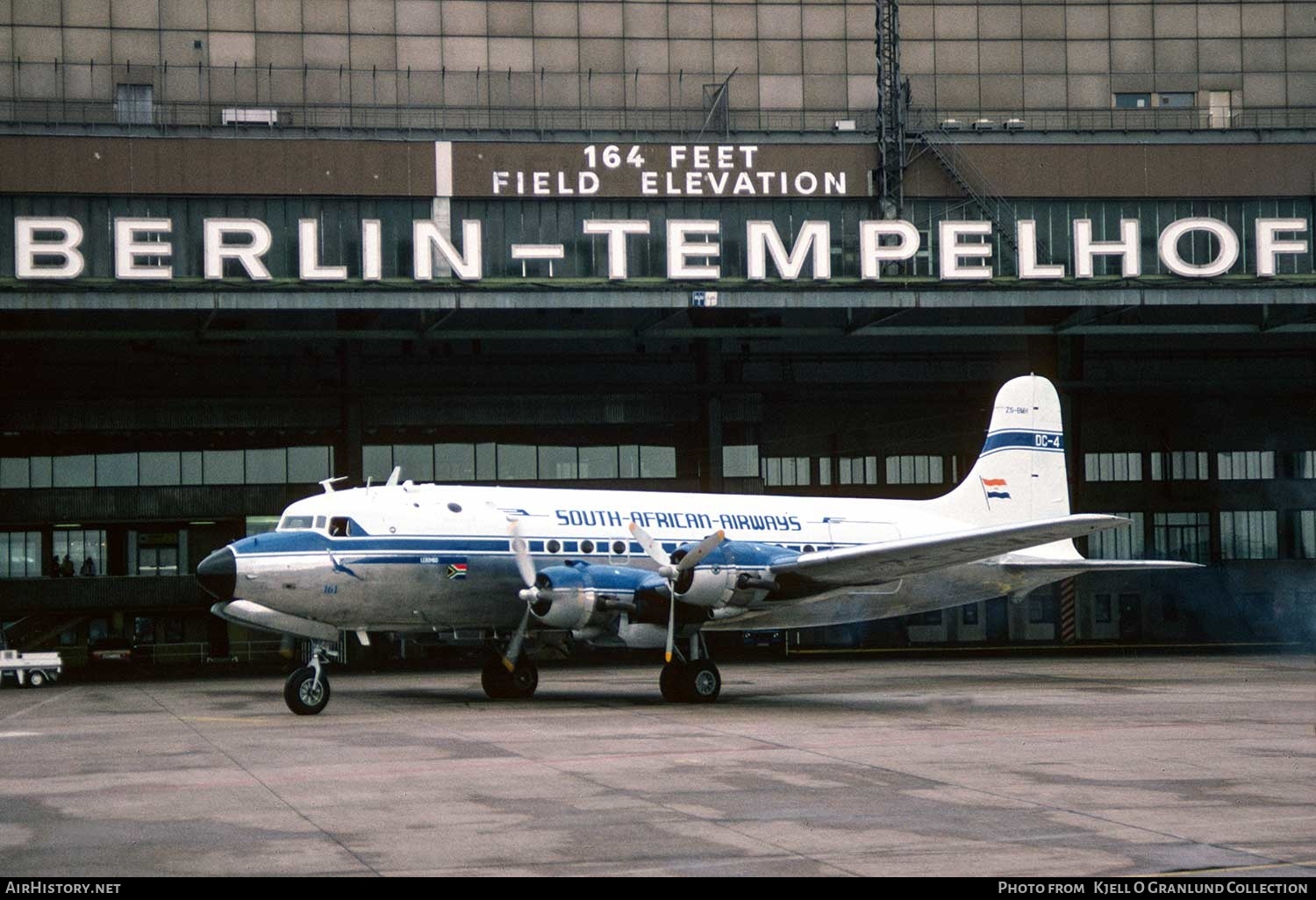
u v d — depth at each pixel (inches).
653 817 538.3
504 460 2007.9
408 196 1756.9
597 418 1994.3
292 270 1726.1
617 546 1171.9
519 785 622.2
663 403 2006.6
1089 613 2231.8
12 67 2041.1
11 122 1672.0
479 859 463.2
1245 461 2251.5
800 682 1376.7
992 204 1854.1
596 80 2158.0
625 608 1056.2
